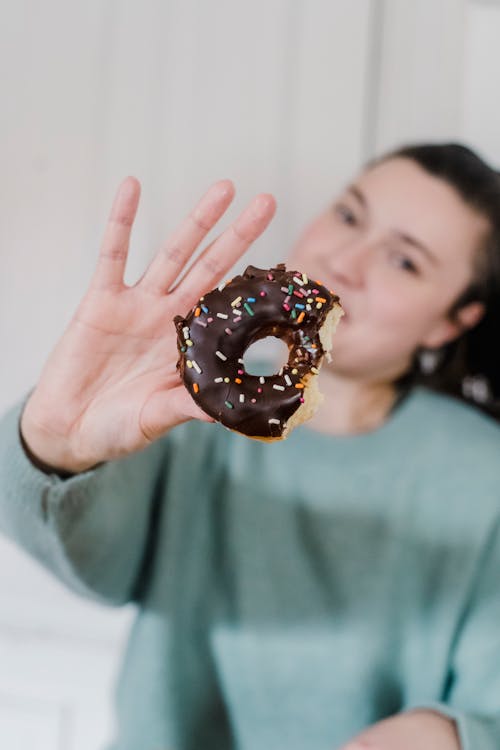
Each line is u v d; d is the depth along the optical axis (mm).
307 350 503
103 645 884
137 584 756
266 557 744
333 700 730
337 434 775
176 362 532
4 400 886
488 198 724
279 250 884
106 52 867
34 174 876
